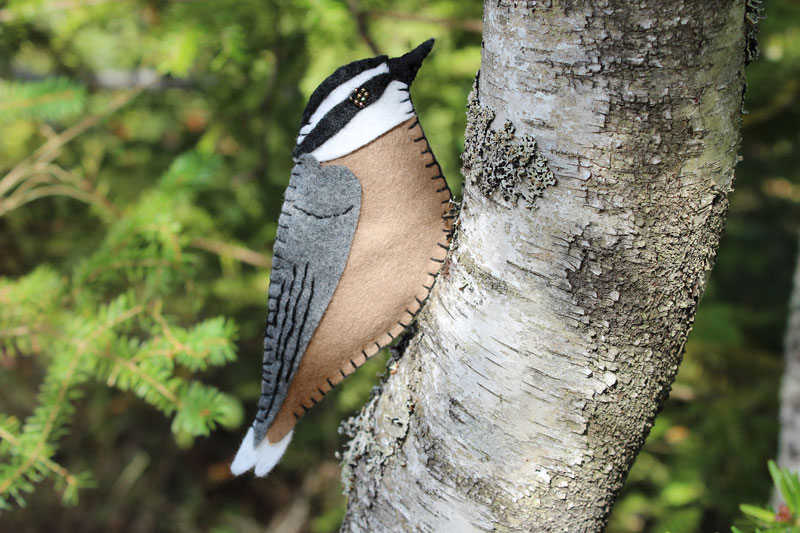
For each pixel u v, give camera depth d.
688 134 2.49
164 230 2.74
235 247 3.45
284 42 3.27
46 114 2.95
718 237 2.50
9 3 3.10
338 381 2.53
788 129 3.70
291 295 2.53
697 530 3.83
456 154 3.51
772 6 3.58
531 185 2.50
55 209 3.99
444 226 2.53
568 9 2.48
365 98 2.52
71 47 3.99
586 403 2.51
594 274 2.50
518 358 2.51
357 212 2.52
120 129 4.35
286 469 4.93
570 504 2.52
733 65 2.48
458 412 2.52
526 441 2.52
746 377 3.90
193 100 4.57
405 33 3.38
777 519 2.54
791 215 5.16
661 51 2.48
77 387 4.76
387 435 2.54
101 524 4.77
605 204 2.49
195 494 5.05
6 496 2.66
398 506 2.54
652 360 2.51
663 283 2.50
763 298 4.78
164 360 2.68
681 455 3.62
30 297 2.71
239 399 4.66
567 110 2.49
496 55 2.50
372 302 2.53
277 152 3.90
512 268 2.51
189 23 2.98
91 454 4.98
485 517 2.52
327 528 4.39
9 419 2.67
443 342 2.52
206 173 2.86
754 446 3.52
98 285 2.76
